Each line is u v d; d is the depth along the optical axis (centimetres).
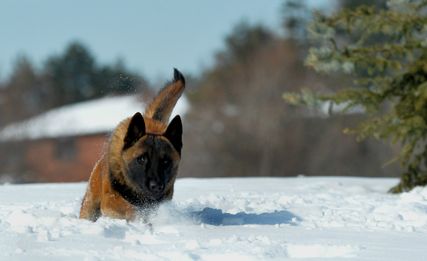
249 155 4872
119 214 979
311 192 1500
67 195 1446
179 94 1141
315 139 4878
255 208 1177
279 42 6341
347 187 1678
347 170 4784
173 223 1001
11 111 6762
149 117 1127
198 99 5212
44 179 6569
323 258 748
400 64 1645
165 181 976
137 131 976
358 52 1659
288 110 4953
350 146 4806
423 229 941
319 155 4816
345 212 1112
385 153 4728
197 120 4969
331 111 1697
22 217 971
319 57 1662
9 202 1302
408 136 1645
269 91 5134
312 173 4812
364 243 829
